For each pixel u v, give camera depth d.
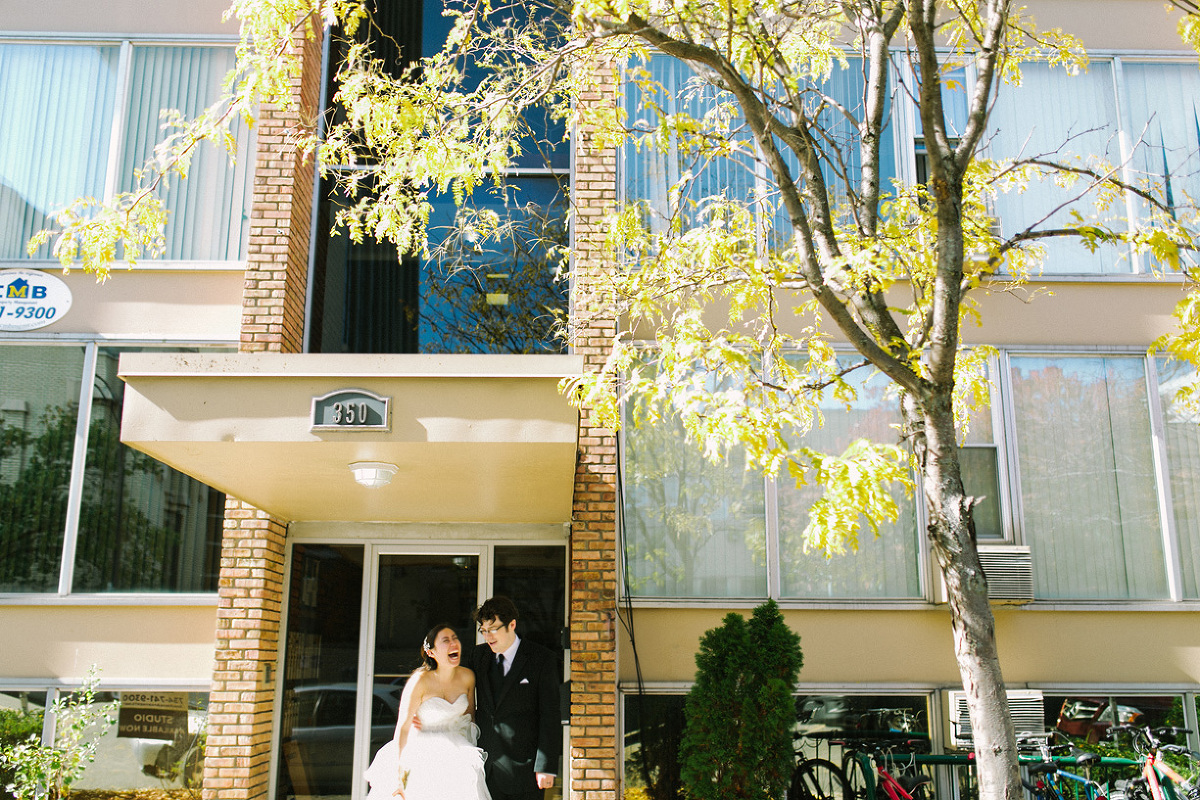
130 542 8.35
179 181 9.05
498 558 8.58
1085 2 9.56
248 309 8.35
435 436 5.68
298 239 8.77
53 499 8.41
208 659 8.10
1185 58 9.44
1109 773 7.98
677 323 5.88
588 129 7.13
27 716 8.02
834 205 8.47
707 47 5.73
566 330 8.37
